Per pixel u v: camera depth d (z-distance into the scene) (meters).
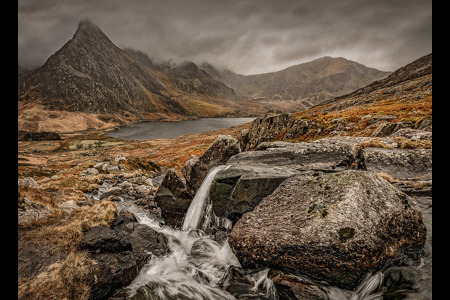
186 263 12.89
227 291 10.14
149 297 9.53
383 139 21.19
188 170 23.66
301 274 9.31
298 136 48.03
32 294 7.98
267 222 11.22
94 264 9.79
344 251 8.55
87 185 29.38
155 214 22.80
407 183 15.04
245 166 18.14
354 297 8.31
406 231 9.38
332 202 9.88
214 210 17.50
